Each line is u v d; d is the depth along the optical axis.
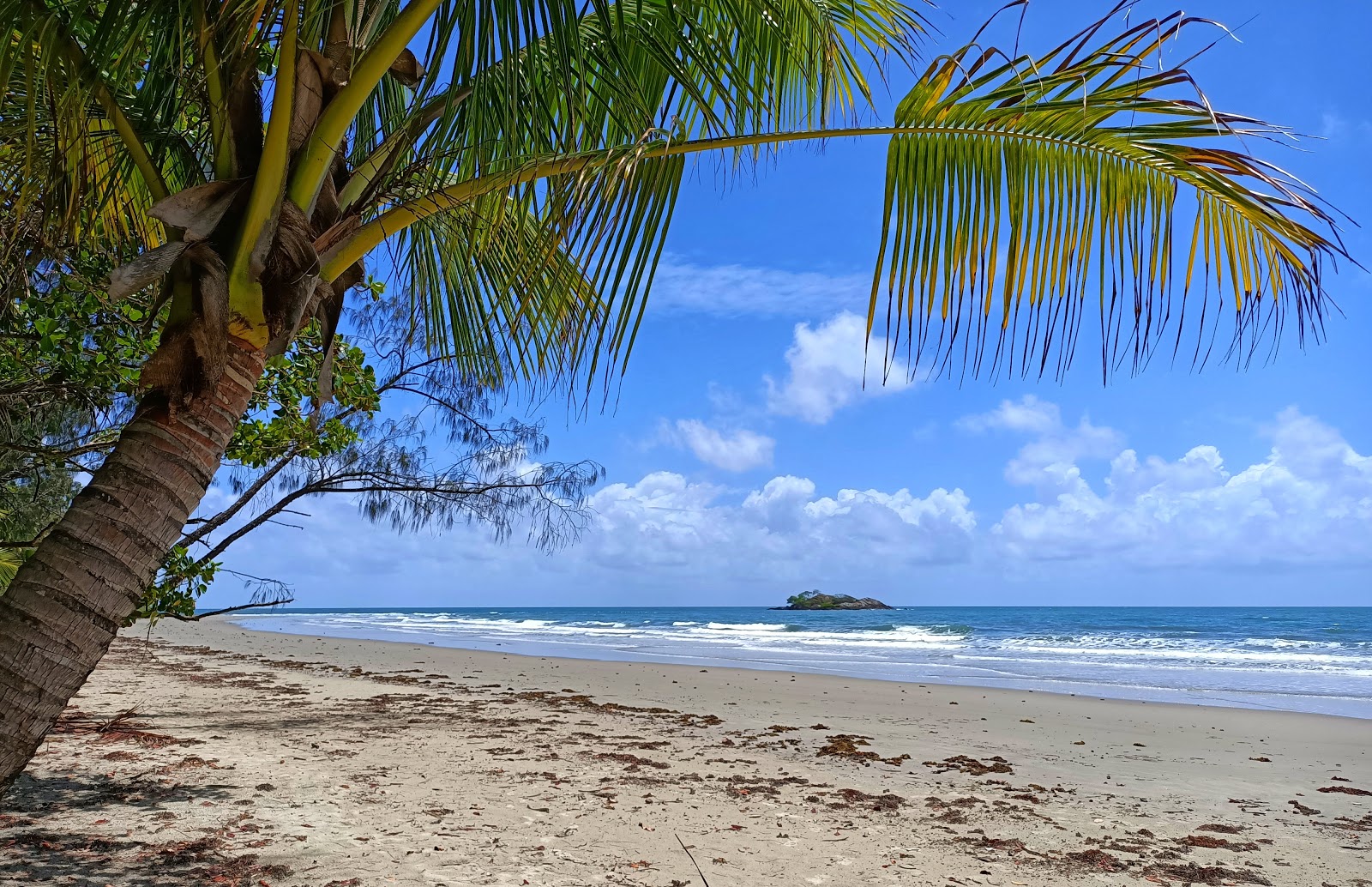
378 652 24.47
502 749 8.25
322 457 6.29
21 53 2.12
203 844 4.55
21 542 4.59
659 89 3.21
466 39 2.29
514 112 2.29
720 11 2.89
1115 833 5.87
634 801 6.21
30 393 4.76
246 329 2.08
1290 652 29.12
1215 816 6.55
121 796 5.49
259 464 5.68
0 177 3.19
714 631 48.16
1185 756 9.45
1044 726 11.60
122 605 1.92
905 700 14.37
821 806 6.33
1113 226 2.74
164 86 2.90
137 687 12.39
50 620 1.83
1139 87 2.46
